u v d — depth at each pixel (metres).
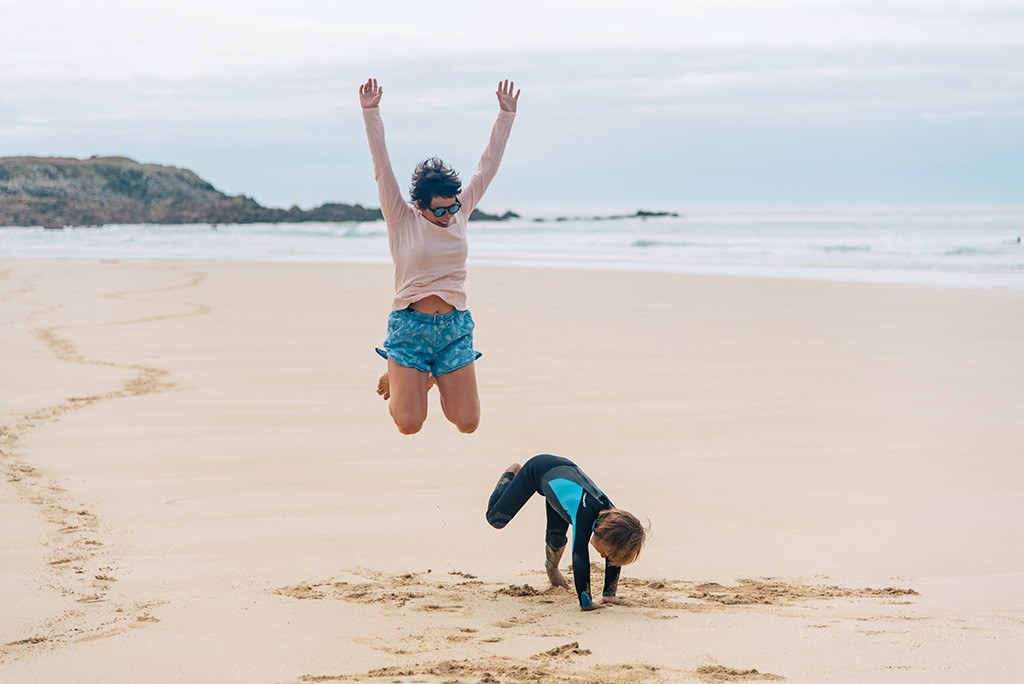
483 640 4.71
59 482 7.50
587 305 20.27
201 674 4.33
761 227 73.50
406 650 4.59
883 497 7.15
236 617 5.00
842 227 69.19
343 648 4.61
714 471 7.84
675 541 6.29
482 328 16.58
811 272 29.34
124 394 10.87
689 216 129.38
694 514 6.81
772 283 25.14
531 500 7.25
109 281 26.94
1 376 11.88
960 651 4.50
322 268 33.38
